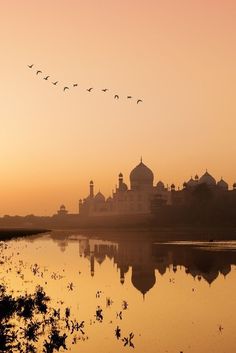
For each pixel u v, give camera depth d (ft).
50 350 91.56
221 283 164.76
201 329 104.68
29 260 250.98
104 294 144.66
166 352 89.71
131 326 107.65
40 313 119.85
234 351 89.81
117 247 348.38
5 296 136.67
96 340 97.35
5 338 99.40
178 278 177.78
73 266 221.05
